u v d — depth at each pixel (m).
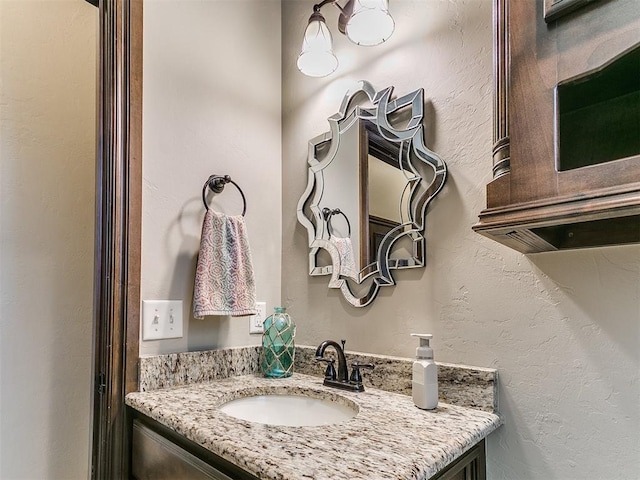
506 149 0.69
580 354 0.80
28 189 1.39
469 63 1.02
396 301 1.12
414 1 1.16
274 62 1.57
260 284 1.44
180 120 1.27
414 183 1.10
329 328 1.30
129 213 1.13
